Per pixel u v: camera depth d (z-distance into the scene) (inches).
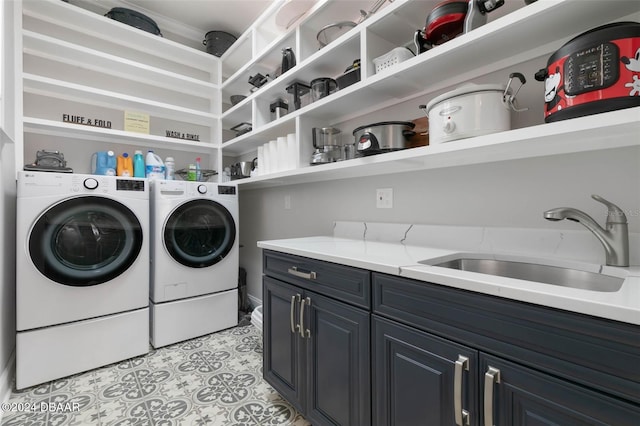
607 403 21.4
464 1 43.6
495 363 27.6
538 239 44.0
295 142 74.7
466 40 40.7
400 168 60.7
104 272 70.8
